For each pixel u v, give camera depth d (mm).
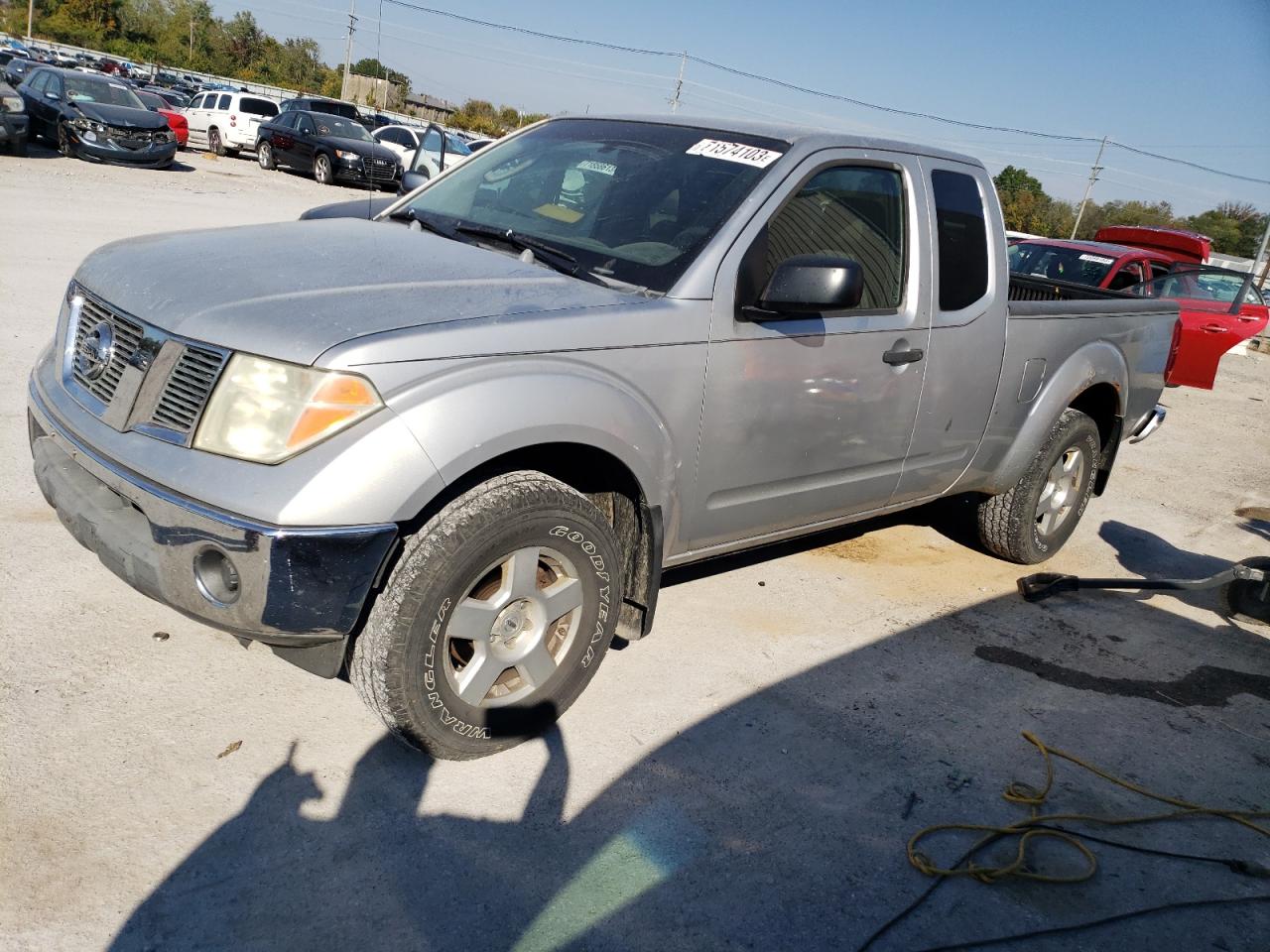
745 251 3268
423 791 2791
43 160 17000
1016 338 4352
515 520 2715
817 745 3281
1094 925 2621
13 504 4121
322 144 20828
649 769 3031
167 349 2629
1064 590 4914
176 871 2389
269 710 3045
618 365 2939
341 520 2428
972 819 3002
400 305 2705
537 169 3854
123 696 2994
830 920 2520
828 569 4785
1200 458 8547
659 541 3197
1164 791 3283
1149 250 13359
